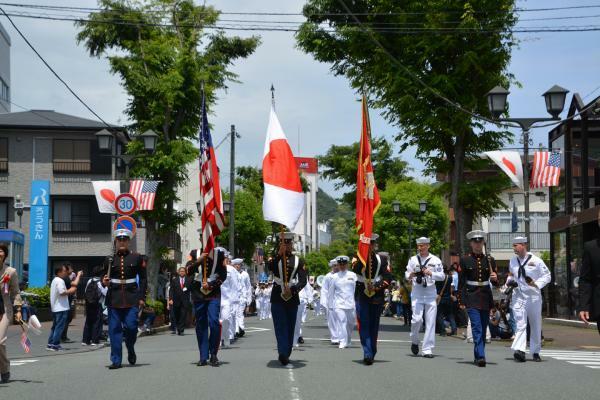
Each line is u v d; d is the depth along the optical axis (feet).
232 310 64.59
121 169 155.84
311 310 200.44
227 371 38.81
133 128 118.32
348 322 59.52
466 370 39.63
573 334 77.46
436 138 98.73
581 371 39.60
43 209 115.75
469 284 43.55
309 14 103.71
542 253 164.04
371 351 42.78
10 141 153.48
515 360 45.68
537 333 45.47
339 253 378.32
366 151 46.75
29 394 31.83
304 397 29.94
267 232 202.69
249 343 65.62
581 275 28.07
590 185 98.32
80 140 154.81
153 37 115.44
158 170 114.52
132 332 42.91
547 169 74.38
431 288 47.80
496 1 92.12
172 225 118.32
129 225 72.54
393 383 34.14
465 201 97.81
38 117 160.35
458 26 92.84
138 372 39.09
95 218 155.84
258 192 234.58
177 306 83.56
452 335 77.00
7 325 36.50
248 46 118.32
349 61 103.40
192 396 30.42
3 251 36.96
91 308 64.34
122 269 42.19
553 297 104.83
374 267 43.14
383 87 96.94
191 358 47.65
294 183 43.19
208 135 44.57
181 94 111.75
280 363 42.86
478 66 91.66
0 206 152.76
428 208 180.86
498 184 97.50
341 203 207.72
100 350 59.77
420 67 95.81
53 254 154.10
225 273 42.78
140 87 112.47
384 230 180.75
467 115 92.32
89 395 31.22
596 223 88.22
